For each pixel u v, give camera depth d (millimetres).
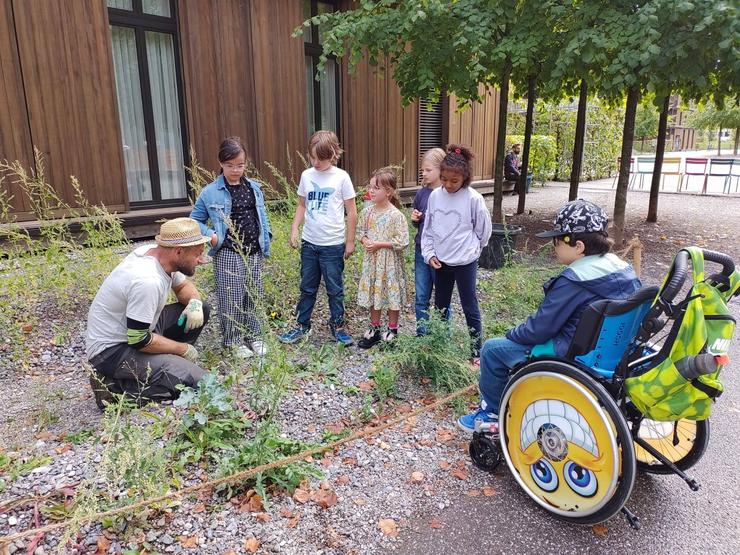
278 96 8547
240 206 4043
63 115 6570
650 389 2199
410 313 5242
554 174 20906
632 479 2252
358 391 3730
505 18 6258
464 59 6711
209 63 7773
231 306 4133
